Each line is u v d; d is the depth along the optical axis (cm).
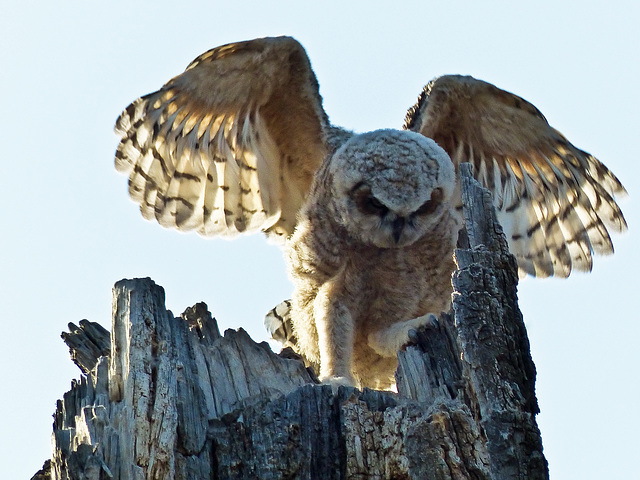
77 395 945
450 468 817
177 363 914
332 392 937
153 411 888
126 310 939
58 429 926
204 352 1009
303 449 899
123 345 929
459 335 874
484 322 873
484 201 934
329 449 901
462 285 888
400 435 890
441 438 826
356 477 884
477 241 919
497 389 852
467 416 835
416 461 824
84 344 1145
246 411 923
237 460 894
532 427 834
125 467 867
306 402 922
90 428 884
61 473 867
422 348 975
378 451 891
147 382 902
